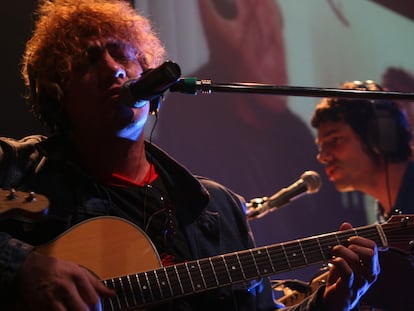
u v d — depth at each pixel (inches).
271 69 194.1
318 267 180.7
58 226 82.7
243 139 190.2
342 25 201.0
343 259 84.0
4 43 133.0
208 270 82.7
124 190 88.4
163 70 76.9
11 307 73.4
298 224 189.8
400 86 201.5
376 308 112.4
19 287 72.0
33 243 81.4
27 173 85.0
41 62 92.8
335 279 86.3
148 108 89.2
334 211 191.2
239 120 190.4
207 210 93.6
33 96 95.7
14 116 132.0
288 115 193.6
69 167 87.2
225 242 93.0
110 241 81.5
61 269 72.3
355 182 155.1
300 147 192.9
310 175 130.6
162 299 79.7
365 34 201.9
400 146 150.9
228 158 188.5
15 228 81.0
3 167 83.6
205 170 186.2
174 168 93.4
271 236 188.5
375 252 84.7
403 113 154.0
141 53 95.1
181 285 80.8
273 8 196.4
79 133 90.1
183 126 185.6
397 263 111.0
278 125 192.5
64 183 86.0
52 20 93.7
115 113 86.4
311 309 86.1
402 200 148.6
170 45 184.5
